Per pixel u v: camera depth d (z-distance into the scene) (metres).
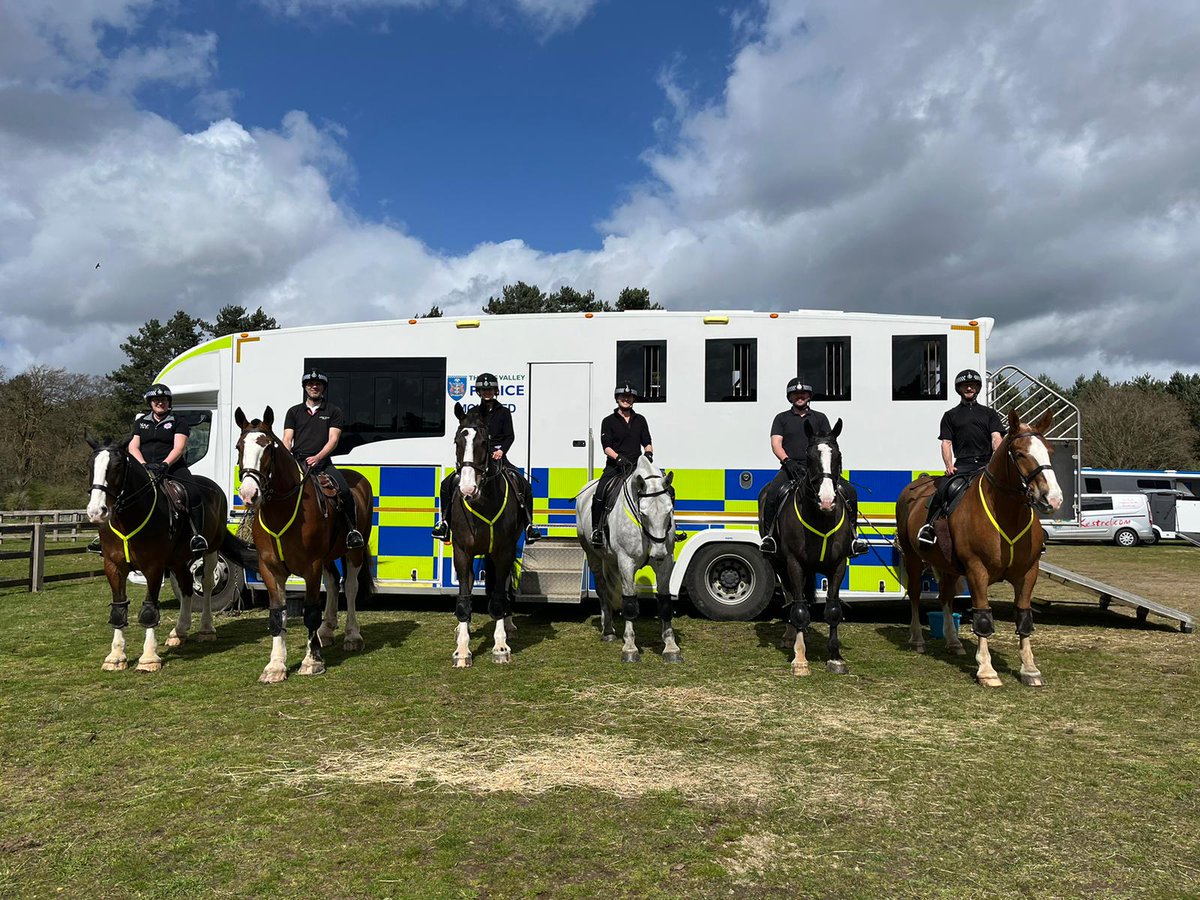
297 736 4.90
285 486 6.21
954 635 7.34
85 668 6.71
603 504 7.43
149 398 7.23
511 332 9.25
